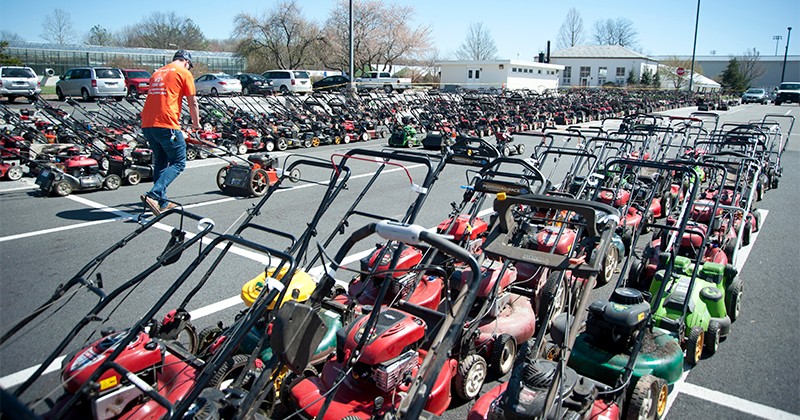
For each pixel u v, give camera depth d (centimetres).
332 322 496
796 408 485
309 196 1184
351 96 2588
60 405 366
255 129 1878
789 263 842
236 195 1177
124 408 373
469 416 389
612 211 383
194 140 1124
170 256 442
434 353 350
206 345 510
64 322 602
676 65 7512
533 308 625
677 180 1148
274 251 393
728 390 511
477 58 8825
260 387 326
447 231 604
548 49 6291
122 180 1263
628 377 427
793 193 1327
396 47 6181
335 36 5969
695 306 562
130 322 604
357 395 411
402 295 541
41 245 841
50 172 1146
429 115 2469
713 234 754
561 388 356
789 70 9775
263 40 5938
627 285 722
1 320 604
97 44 8925
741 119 3175
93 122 1652
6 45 4466
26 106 2530
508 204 393
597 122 3067
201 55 6203
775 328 632
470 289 298
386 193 1234
